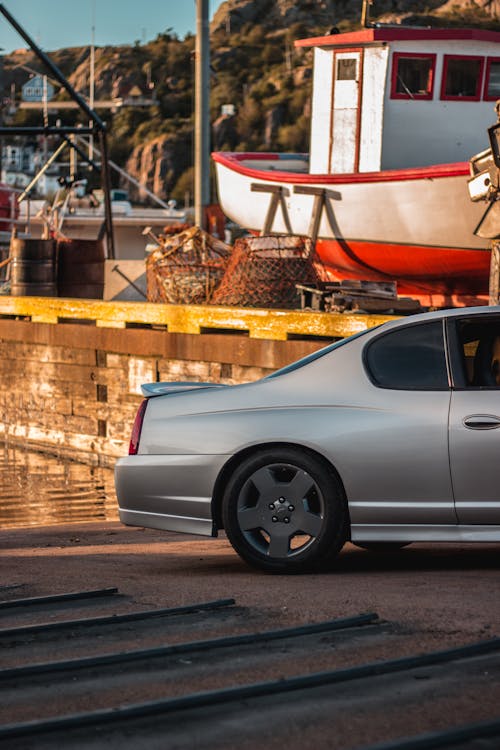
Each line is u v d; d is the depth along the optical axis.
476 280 24.48
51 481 19.19
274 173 25.69
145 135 195.50
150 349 20.64
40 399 23.25
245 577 7.04
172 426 7.39
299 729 3.78
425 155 23.97
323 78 24.64
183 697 4.05
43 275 25.84
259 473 7.14
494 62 23.78
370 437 6.99
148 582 6.94
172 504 7.33
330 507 7.04
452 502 6.92
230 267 22.08
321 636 5.18
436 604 5.84
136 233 53.47
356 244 24.42
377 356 7.25
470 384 7.06
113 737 3.73
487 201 16.45
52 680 4.51
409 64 23.75
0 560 8.55
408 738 3.51
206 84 31.16
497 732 3.62
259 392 7.34
